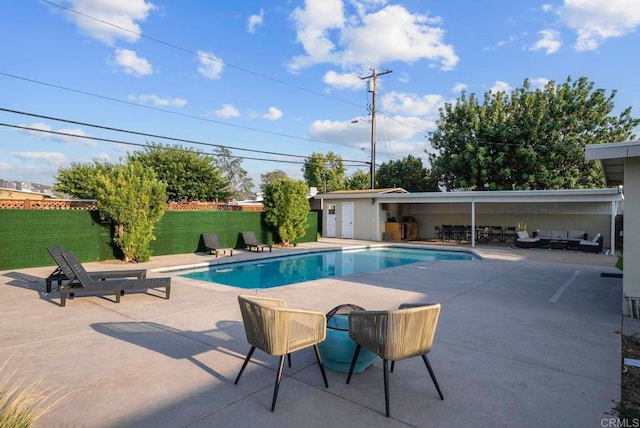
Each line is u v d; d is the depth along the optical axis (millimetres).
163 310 5449
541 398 2922
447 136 24734
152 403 2770
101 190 10445
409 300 6242
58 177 25406
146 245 11281
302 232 16891
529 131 21266
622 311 5527
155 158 26891
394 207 21750
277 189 16375
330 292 6844
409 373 3363
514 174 22250
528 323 4953
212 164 29500
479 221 20688
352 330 2982
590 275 8953
